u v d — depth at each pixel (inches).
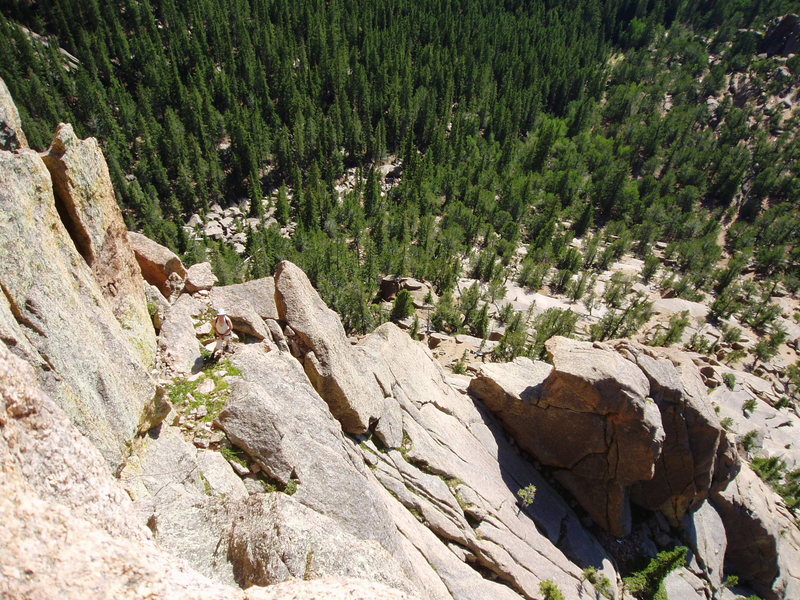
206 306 1012.5
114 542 259.9
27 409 299.6
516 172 7027.6
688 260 5861.2
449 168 6643.7
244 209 6117.1
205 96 6879.9
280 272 1031.6
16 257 473.7
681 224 6565.0
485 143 7421.3
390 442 1008.9
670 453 1249.4
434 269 4699.8
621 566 1218.0
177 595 248.1
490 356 2780.5
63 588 220.8
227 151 6653.5
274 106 7209.6
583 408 1177.4
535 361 1417.3
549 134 7096.5
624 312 4131.4
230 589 279.6
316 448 757.9
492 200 6323.8
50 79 6437.0
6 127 582.9
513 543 994.7
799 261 6077.8
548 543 1082.7
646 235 6181.1
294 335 971.3
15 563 217.2
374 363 1103.0
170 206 5826.8
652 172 7691.9
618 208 6747.1
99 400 521.7
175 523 537.6
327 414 858.8
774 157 7701.8
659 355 1314.0
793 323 4977.9
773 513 1546.5
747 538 1451.8
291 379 855.1
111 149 5698.8
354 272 4539.9
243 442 702.5
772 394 2935.5
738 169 7342.5
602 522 1247.5
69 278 576.1
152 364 796.6
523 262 5201.8
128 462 563.2
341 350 1013.8
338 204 6013.8
